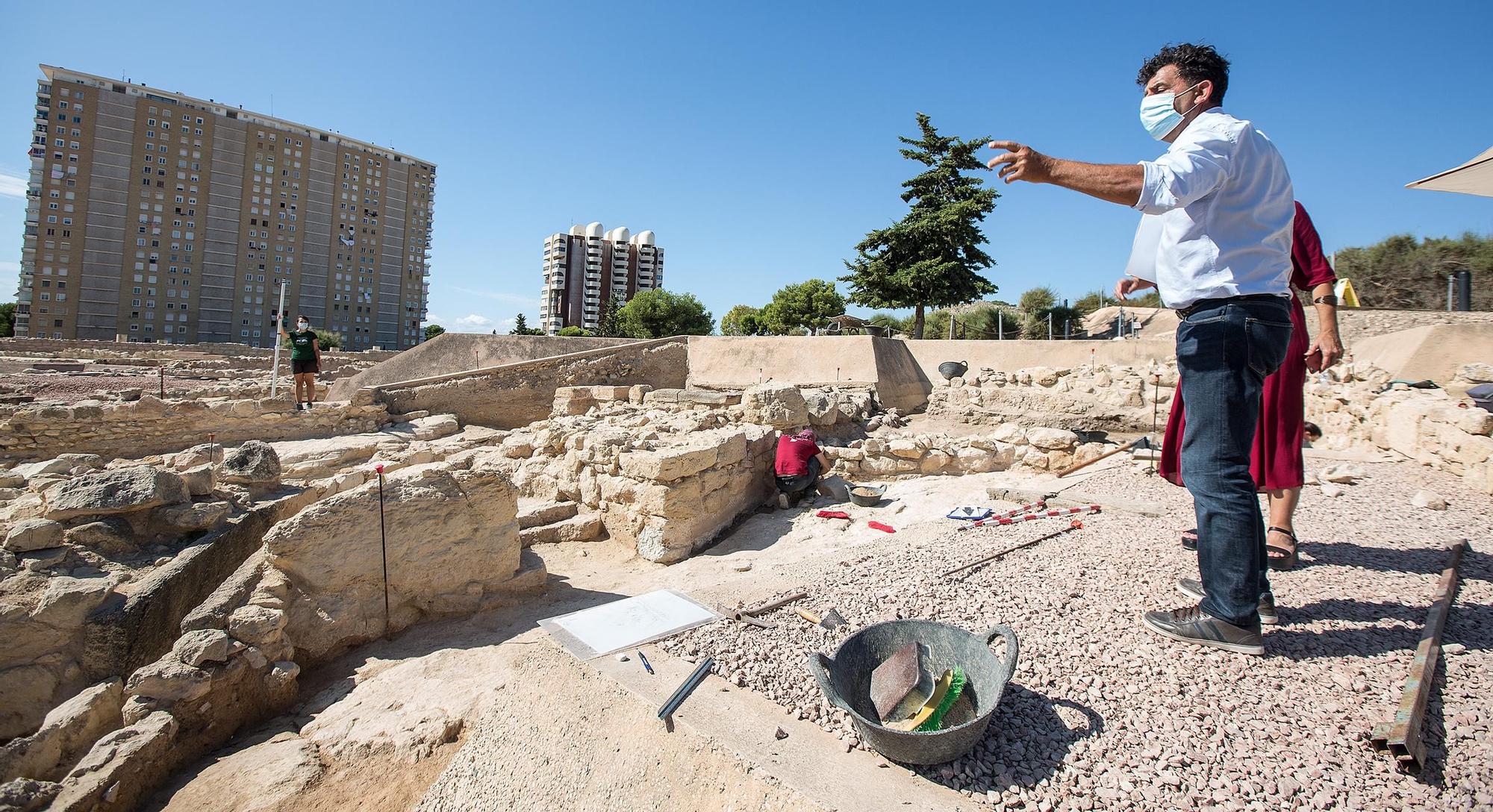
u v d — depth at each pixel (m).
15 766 3.19
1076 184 2.67
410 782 3.23
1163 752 2.40
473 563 5.24
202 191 73.19
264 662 3.96
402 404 15.59
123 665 3.78
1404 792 2.15
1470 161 11.80
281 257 78.50
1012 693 2.81
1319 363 3.68
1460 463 6.32
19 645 3.73
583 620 3.71
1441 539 4.56
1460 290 17.80
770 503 8.33
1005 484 7.48
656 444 7.30
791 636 3.45
